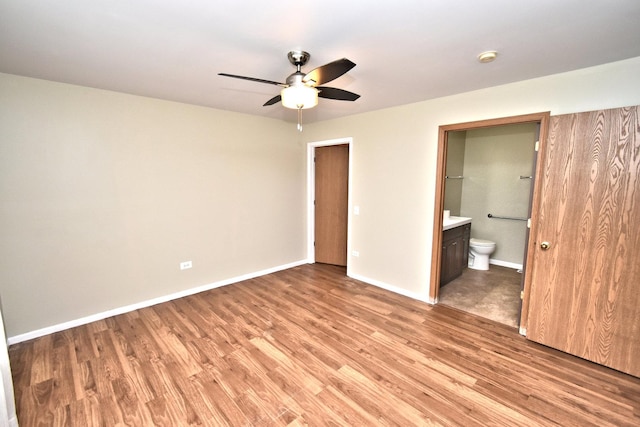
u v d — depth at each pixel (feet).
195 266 12.14
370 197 12.79
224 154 12.51
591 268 7.47
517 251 15.46
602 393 6.54
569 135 7.56
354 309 10.68
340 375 7.15
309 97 6.23
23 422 5.81
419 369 7.37
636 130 6.64
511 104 8.65
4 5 4.69
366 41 5.99
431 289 11.06
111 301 10.17
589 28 5.45
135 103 10.09
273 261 14.90
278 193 14.71
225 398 6.44
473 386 6.77
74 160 9.12
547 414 5.98
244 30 5.55
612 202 7.06
